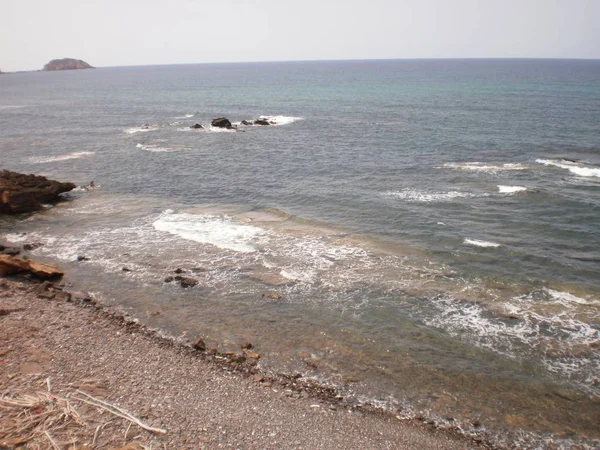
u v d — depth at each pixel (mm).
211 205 31531
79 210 30656
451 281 20688
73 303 19047
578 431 12656
